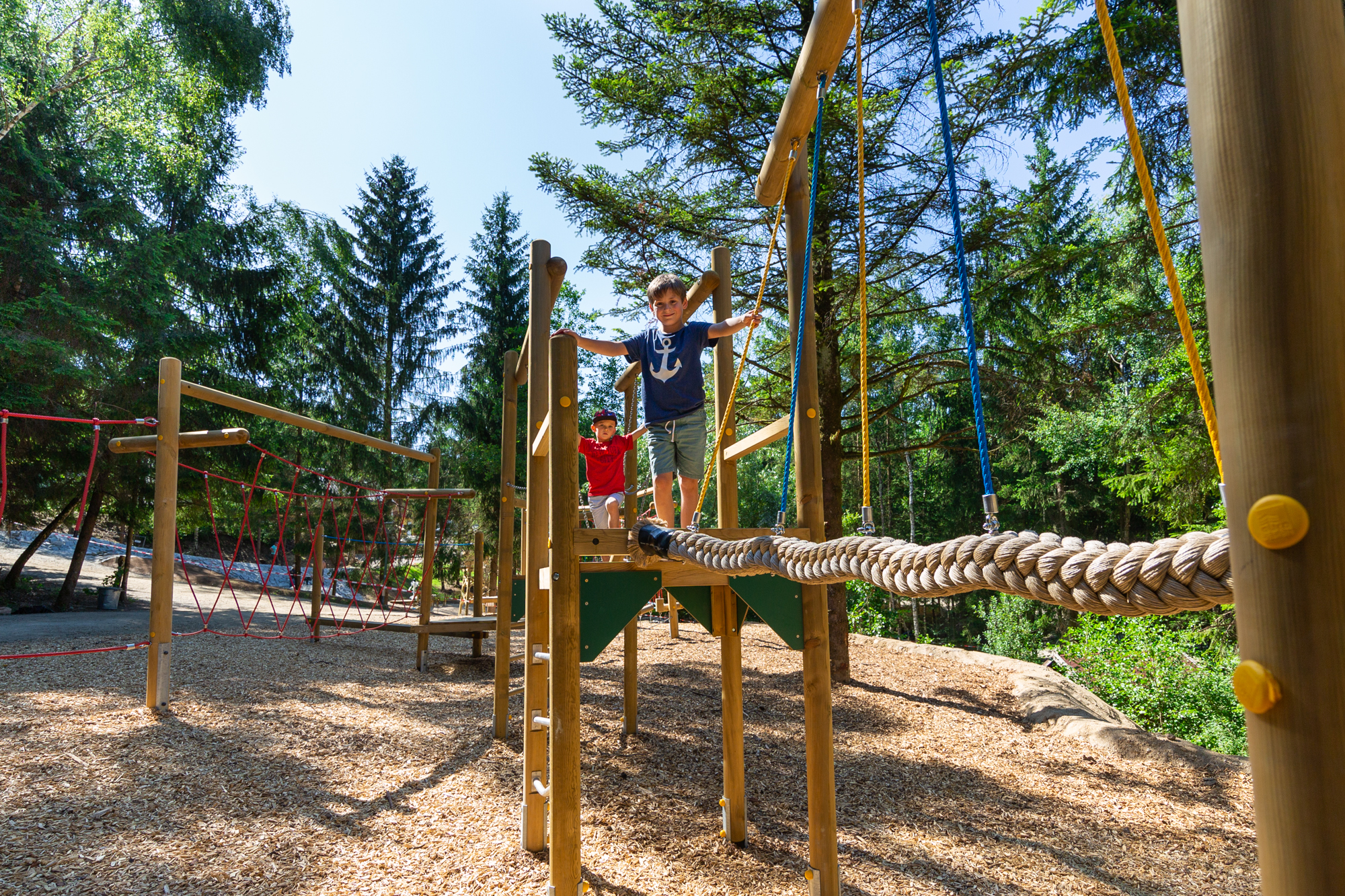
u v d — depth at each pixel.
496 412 25.56
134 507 16.59
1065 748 6.40
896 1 8.17
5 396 13.05
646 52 9.28
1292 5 0.71
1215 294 0.75
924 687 8.51
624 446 5.00
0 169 14.48
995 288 8.31
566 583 3.41
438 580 25.47
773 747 6.01
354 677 8.24
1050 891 3.85
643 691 7.88
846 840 4.36
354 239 26.08
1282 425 0.68
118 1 16.39
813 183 2.87
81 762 4.79
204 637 10.34
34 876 3.40
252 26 17.34
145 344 15.38
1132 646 10.45
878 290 9.04
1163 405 8.68
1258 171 0.71
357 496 10.44
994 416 9.97
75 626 11.45
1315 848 0.65
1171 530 10.88
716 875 3.84
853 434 11.09
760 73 8.48
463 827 4.27
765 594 3.37
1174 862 4.30
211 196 19.11
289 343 23.41
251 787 4.61
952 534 29.88
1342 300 0.68
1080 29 6.87
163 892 3.35
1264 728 0.69
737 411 10.18
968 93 7.93
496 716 6.02
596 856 4.01
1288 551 0.68
